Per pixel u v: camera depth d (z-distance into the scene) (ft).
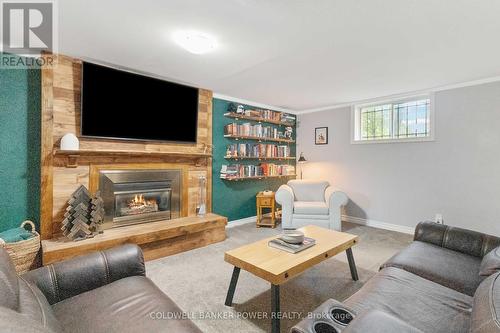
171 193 11.30
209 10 5.98
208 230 10.85
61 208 8.67
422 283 4.92
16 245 7.03
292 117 17.61
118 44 7.79
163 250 9.53
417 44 7.64
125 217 9.97
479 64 9.19
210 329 5.50
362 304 4.22
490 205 10.76
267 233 12.58
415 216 12.76
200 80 11.25
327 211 12.48
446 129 11.82
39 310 3.31
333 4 5.74
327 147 16.25
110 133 9.35
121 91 9.50
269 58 8.74
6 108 7.98
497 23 6.42
